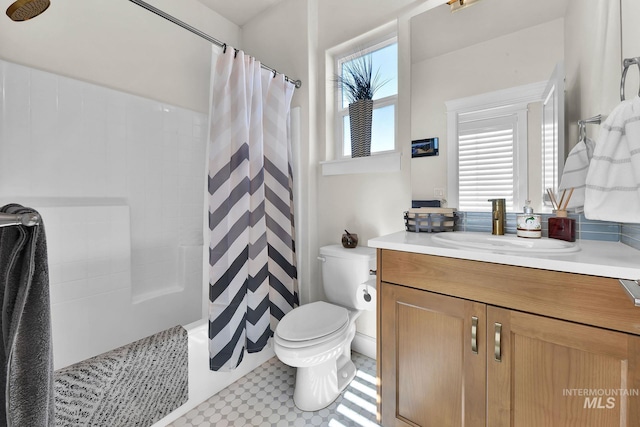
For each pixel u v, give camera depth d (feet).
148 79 6.03
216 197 4.61
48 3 2.63
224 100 4.73
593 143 3.52
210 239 4.61
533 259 2.64
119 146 5.56
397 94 5.50
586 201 2.65
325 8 6.35
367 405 4.48
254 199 5.14
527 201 4.18
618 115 2.50
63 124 4.92
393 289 3.65
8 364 1.77
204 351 4.53
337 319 4.63
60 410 3.08
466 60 4.63
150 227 5.97
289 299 5.83
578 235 3.84
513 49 4.25
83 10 5.20
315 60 6.41
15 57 4.53
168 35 6.33
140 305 5.60
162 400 3.97
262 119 5.49
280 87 5.74
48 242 4.65
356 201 5.91
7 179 4.43
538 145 4.09
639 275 2.19
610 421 2.35
